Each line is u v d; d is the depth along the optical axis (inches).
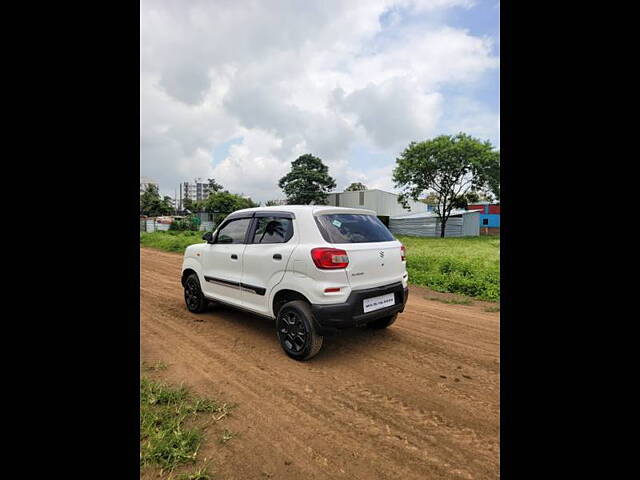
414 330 181.8
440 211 1368.1
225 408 99.4
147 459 75.7
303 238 139.0
